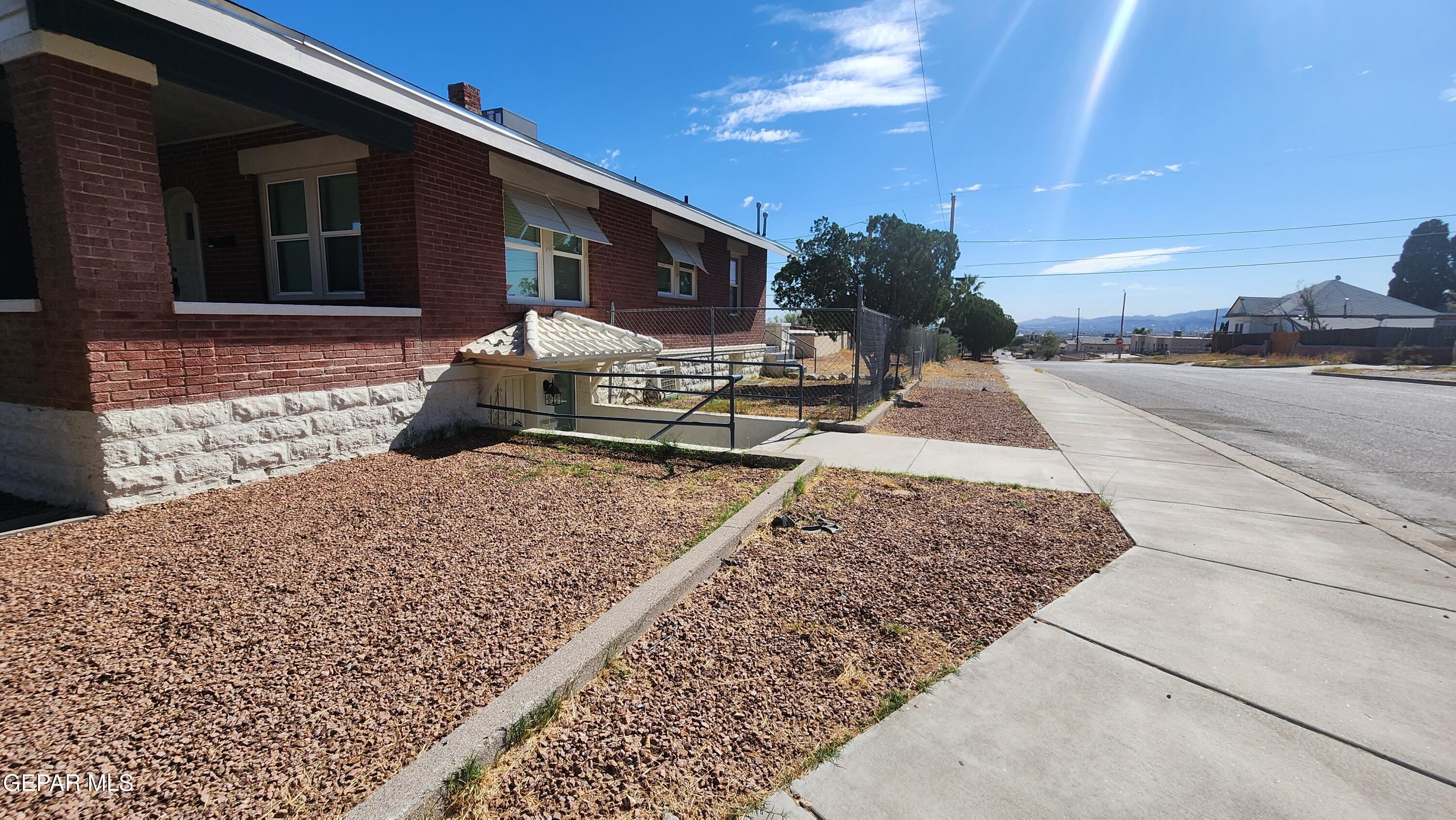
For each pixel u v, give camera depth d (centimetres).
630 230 1088
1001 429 937
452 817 195
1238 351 4347
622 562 375
